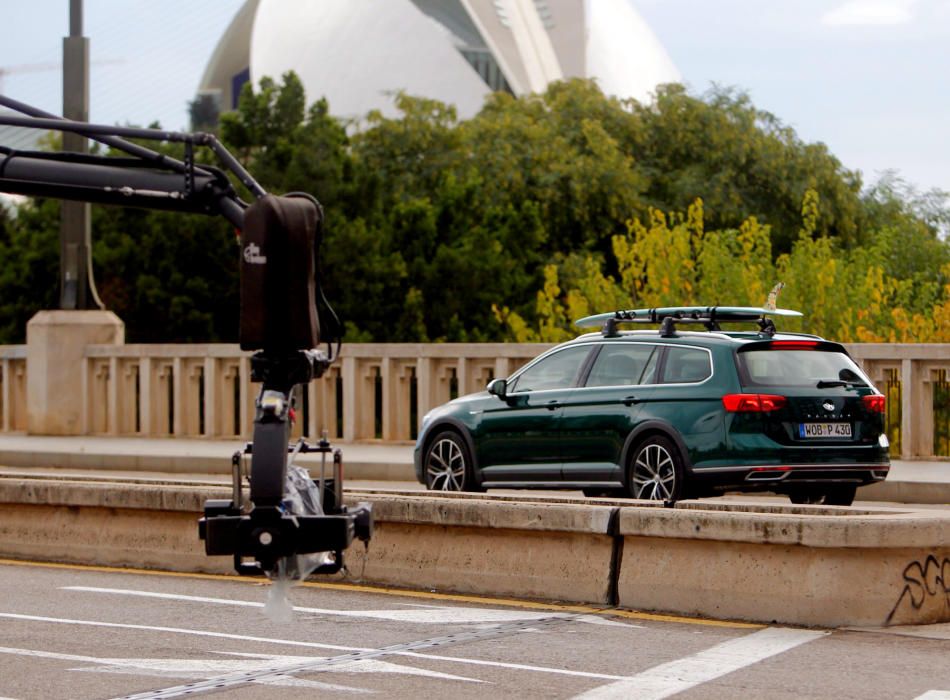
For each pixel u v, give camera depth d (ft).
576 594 83.97
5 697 59.98
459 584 88.02
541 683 62.39
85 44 213.25
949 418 163.02
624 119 485.97
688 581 79.97
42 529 103.96
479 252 310.24
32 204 331.77
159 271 300.61
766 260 234.58
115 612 81.05
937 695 59.72
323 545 53.62
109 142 64.85
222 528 54.08
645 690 60.90
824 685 61.72
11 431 225.76
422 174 440.45
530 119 469.98
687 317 118.32
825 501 114.93
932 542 75.97
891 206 499.10
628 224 239.91
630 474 113.80
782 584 76.84
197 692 60.85
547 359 123.03
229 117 332.39
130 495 99.55
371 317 293.64
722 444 107.55
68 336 215.31
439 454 129.08
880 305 218.79
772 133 494.59
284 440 54.54
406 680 63.16
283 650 69.97
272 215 54.95
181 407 208.33
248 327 55.01
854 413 109.81
